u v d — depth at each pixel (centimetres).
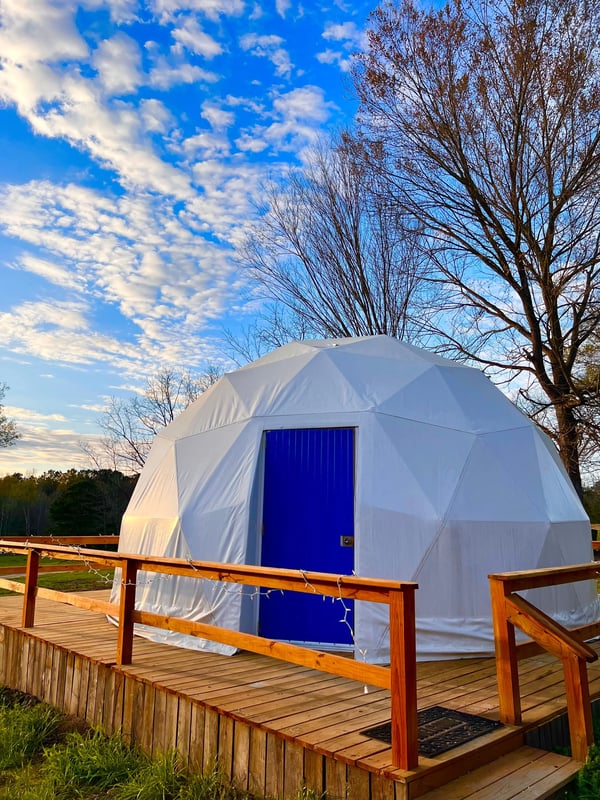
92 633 676
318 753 350
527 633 409
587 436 1458
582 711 385
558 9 1256
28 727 540
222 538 643
